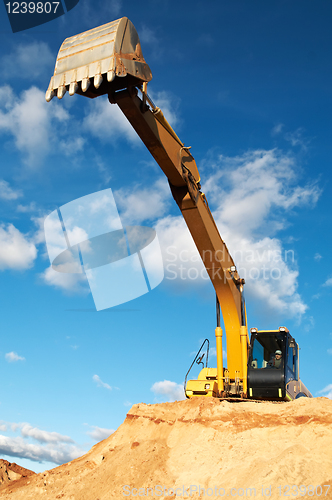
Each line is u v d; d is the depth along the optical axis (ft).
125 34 37.81
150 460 48.73
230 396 58.18
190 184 50.42
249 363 56.39
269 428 47.42
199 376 61.21
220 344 57.93
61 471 54.34
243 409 51.80
